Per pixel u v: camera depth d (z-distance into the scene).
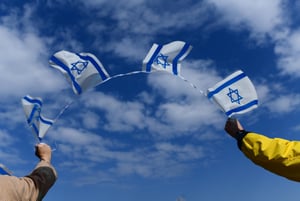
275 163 2.85
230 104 3.83
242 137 3.04
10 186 3.16
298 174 2.82
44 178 3.40
